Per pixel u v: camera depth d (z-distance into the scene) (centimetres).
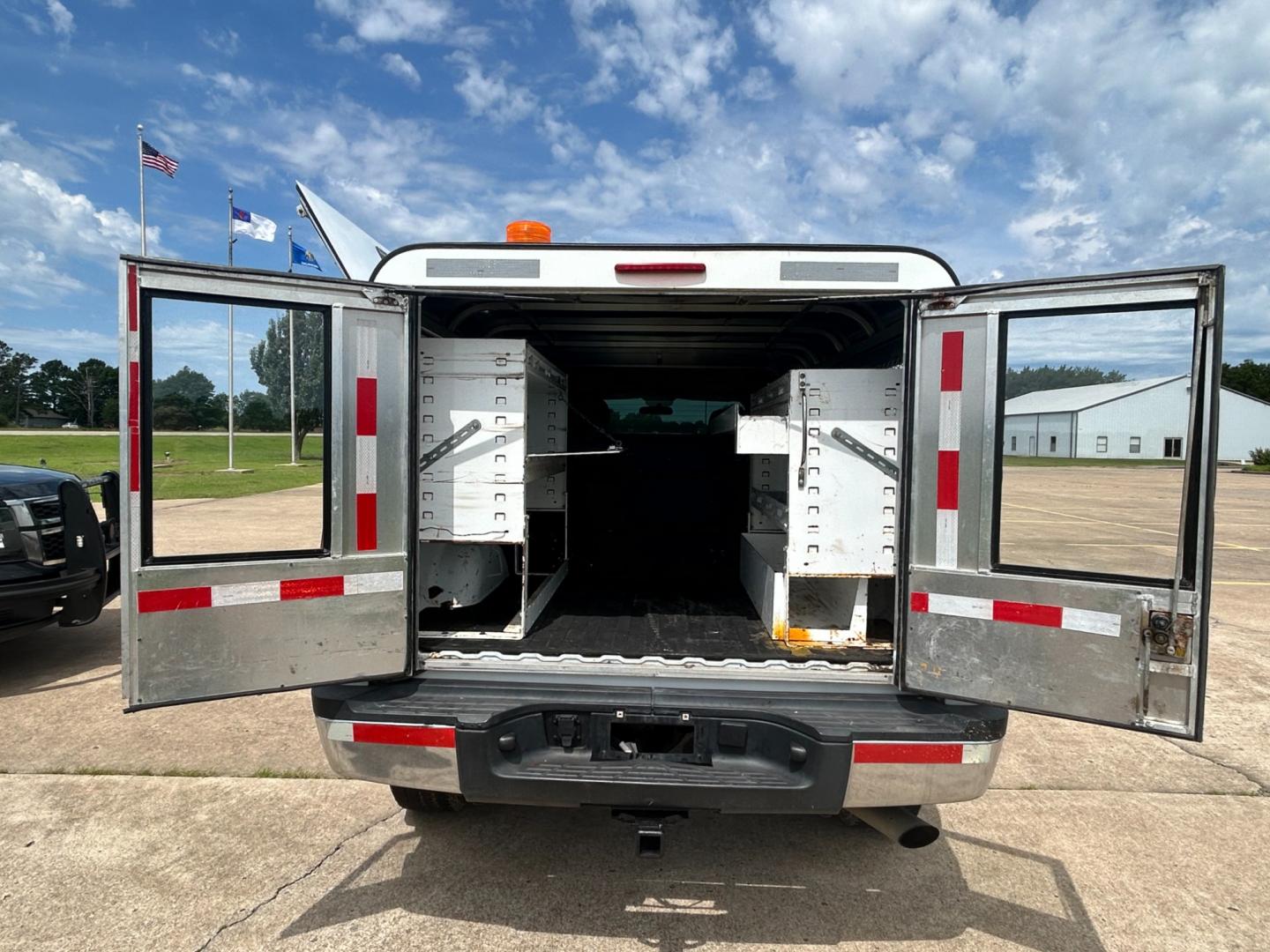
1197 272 224
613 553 553
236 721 487
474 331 434
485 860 327
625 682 283
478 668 292
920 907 299
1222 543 1455
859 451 306
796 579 343
